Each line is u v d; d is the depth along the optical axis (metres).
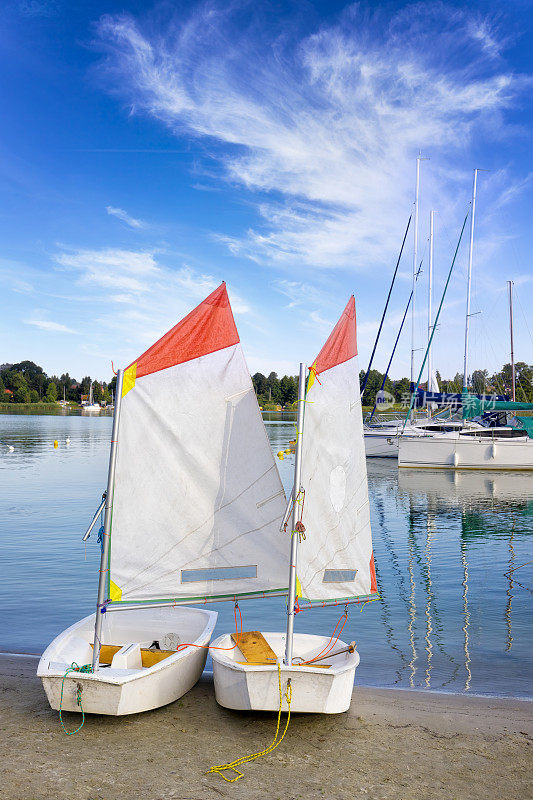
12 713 8.24
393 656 11.38
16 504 27.75
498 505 30.75
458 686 9.94
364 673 10.49
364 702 9.11
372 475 42.78
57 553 18.67
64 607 13.63
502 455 44.66
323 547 8.71
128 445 8.24
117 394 8.16
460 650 11.73
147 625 9.86
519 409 47.31
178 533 8.51
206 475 8.66
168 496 8.45
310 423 8.45
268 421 124.50
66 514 25.34
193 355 8.64
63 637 8.81
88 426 107.75
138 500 8.29
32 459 48.91
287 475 41.41
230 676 7.83
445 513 28.50
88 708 7.68
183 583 8.55
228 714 8.30
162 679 8.12
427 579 17.27
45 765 6.89
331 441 8.80
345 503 8.98
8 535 21.25
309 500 8.50
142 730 7.77
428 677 10.33
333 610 14.45
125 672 7.81
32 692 9.01
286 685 7.63
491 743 7.86
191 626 9.83
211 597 8.67
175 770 6.86
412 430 48.19
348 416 9.07
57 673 7.52
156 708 8.39
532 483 39.00
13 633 12.00
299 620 13.66
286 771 6.94
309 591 8.53
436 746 7.73
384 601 15.16
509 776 7.04
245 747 7.45
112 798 6.29
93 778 6.64
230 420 8.82
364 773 6.97
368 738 7.86
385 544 21.98
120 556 8.20
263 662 8.62
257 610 14.43
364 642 12.19
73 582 15.56
